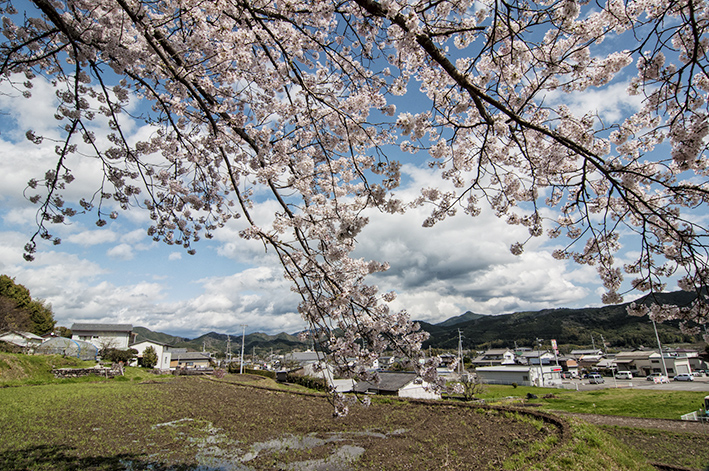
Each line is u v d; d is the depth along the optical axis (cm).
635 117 351
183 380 2603
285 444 1029
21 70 449
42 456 873
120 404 1573
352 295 374
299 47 408
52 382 2330
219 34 372
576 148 273
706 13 287
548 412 1242
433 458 879
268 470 830
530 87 368
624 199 284
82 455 896
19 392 1847
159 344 5281
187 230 551
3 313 3328
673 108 313
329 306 372
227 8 360
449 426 1180
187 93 409
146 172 487
